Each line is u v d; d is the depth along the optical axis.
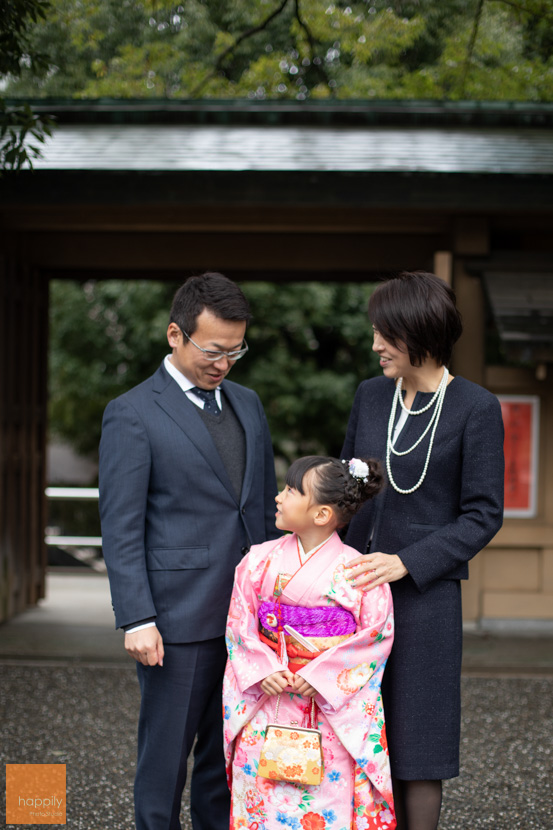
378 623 1.83
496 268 5.00
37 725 3.46
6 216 5.15
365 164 4.54
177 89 8.95
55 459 17.30
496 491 1.91
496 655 4.54
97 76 8.48
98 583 7.08
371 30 7.82
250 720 1.87
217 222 5.10
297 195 4.61
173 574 1.97
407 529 1.96
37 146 4.85
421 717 1.90
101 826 2.53
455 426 1.94
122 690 3.96
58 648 4.70
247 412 2.20
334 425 10.62
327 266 5.45
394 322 1.90
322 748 1.81
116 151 4.77
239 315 1.91
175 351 2.04
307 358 11.21
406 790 1.95
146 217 5.11
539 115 5.36
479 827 2.55
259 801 1.84
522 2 6.30
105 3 8.29
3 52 3.28
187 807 2.73
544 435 5.17
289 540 1.95
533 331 4.39
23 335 5.57
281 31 8.87
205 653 2.00
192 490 2.00
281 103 5.43
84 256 5.57
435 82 8.16
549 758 3.13
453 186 4.57
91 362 10.94
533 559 5.19
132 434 1.97
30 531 5.83
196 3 8.44
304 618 1.84
